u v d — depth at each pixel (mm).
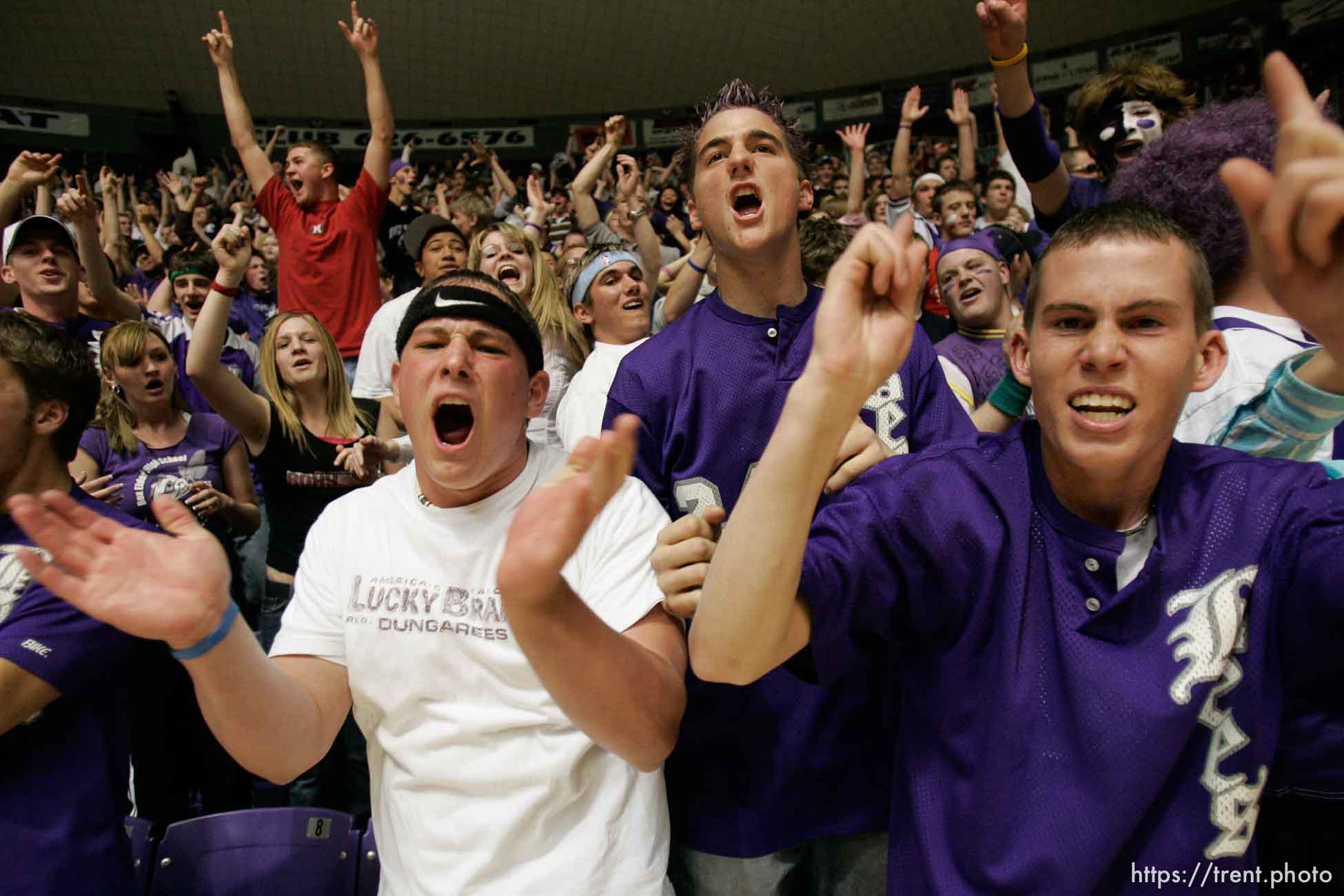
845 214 4684
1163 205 1410
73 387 1585
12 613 1433
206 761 2543
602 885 1224
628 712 1061
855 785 1396
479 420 1306
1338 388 1127
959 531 1034
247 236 2611
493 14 14477
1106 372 963
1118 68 2148
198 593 977
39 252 2992
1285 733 1016
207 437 2830
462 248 3826
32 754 1436
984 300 2572
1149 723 938
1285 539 963
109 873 1475
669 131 15234
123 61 13734
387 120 3873
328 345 2801
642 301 2631
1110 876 975
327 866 1833
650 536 1333
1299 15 11320
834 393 885
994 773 999
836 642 1039
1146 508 1047
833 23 14297
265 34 14031
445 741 1256
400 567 1328
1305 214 594
